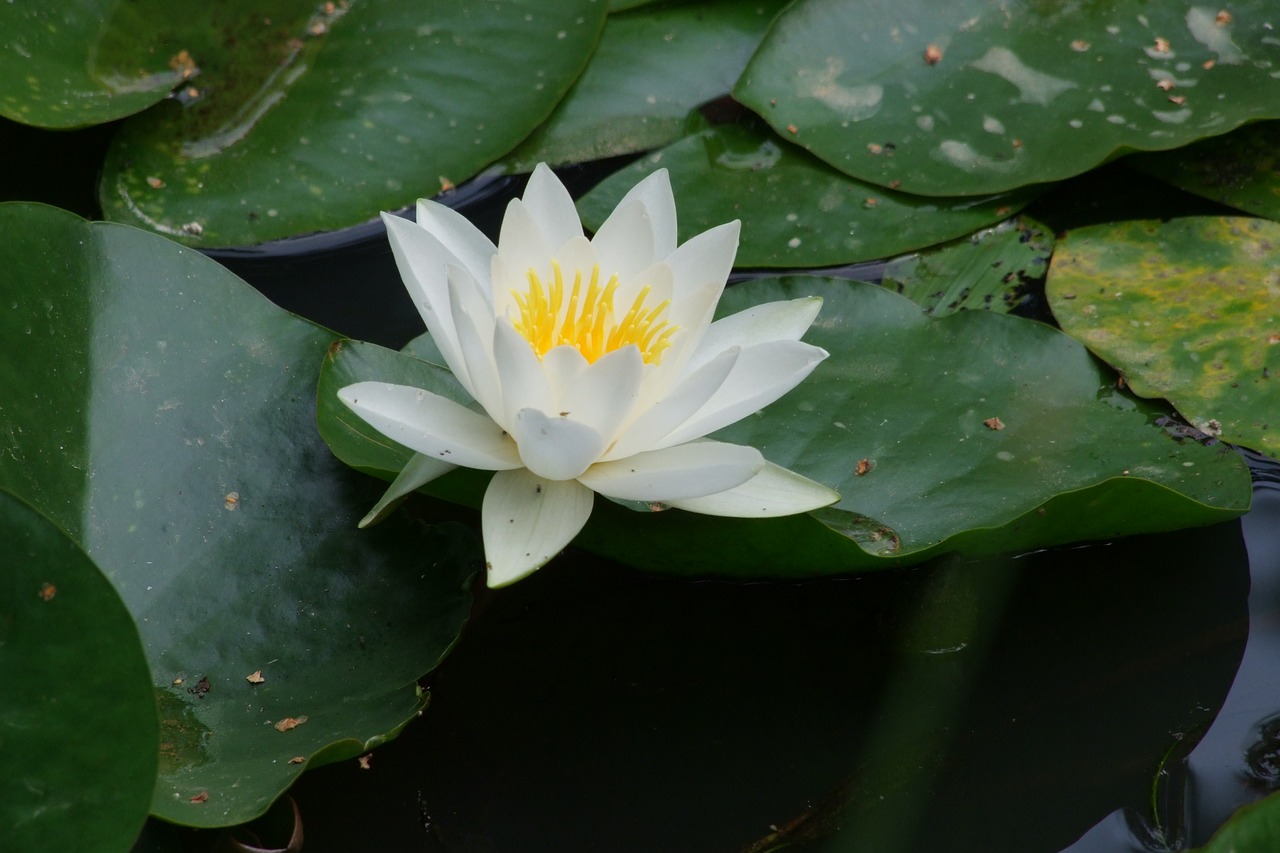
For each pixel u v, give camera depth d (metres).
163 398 1.72
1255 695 1.73
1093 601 1.75
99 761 1.64
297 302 1.81
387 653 1.70
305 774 1.71
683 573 1.75
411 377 1.74
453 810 1.71
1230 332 1.79
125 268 1.73
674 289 1.73
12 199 1.81
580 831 1.71
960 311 1.78
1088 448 1.75
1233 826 1.66
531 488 1.70
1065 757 1.72
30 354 1.71
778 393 1.71
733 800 1.72
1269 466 1.78
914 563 1.73
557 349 1.68
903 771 1.72
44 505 1.69
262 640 1.70
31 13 1.79
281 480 1.72
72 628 1.64
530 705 1.73
